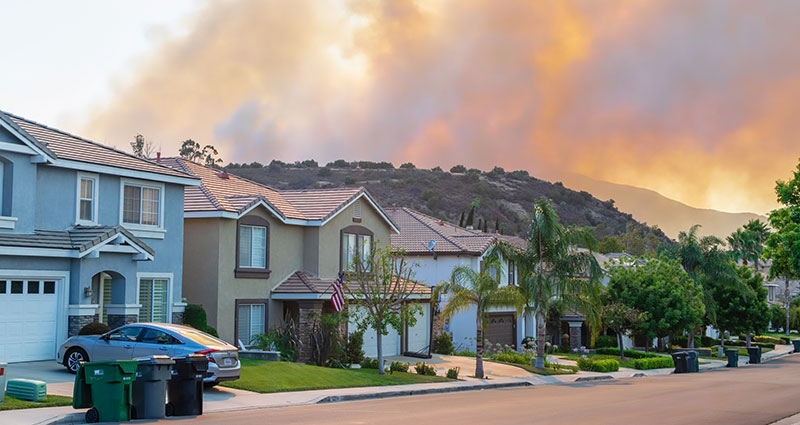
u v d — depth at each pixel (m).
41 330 25.41
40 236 25.55
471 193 152.00
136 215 29.52
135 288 28.02
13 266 24.53
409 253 51.44
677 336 63.19
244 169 149.88
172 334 22.06
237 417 18.53
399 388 27.22
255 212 34.62
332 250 38.41
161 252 30.22
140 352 21.89
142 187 29.80
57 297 25.91
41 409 17.55
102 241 26.41
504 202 153.75
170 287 30.58
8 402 17.78
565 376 38.28
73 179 27.36
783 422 20.55
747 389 31.69
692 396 27.95
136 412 17.61
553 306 45.69
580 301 39.81
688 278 58.62
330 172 154.50
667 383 35.75
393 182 149.38
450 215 139.62
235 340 33.28
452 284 34.78
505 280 53.41
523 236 128.88
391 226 42.97
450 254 50.72
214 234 32.75
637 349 65.31
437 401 24.33
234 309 33.34
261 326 34.94
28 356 25.03
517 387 32.28
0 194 25.09
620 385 34.12
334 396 23.73
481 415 20.30
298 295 35.03
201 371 18.75
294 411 20.28
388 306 32.22
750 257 101.88
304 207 38.66
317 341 34.16
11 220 24.91
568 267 40.16
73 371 22.89
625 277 55.88
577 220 159.25
